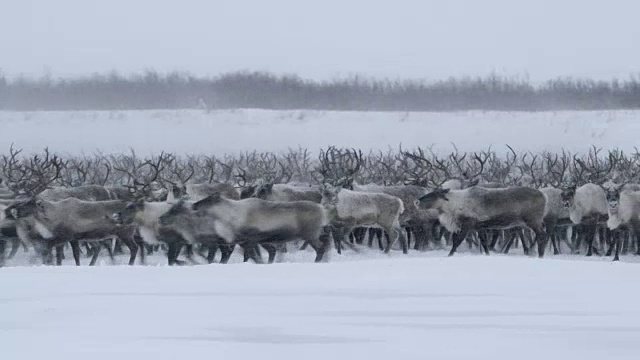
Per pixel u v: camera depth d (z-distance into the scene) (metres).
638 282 50.91
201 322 40.28
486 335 38.00
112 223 70.69
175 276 53.12
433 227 85.12
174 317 41.41
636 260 76.81
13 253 77.88
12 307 43.59
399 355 34.50
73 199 70.75
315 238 66.25
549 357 34.28
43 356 34.00
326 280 51.56
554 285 49.94
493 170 113.38
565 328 39.34
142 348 35.44
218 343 36.41
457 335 38.03
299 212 65.88
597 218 81.19
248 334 38.06
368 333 38.31
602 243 84.75
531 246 79.81
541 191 78.25
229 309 43.09
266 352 34.94
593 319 41.12
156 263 74.12
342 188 77.25
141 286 49.62
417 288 48.97
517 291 48.00
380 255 76.62
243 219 65.56
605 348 35.75
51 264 71.75
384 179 101.81
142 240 72.94
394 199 77.50
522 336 37.91
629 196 75.44
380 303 44.72
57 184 97.56
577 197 81.19
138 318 41.12
